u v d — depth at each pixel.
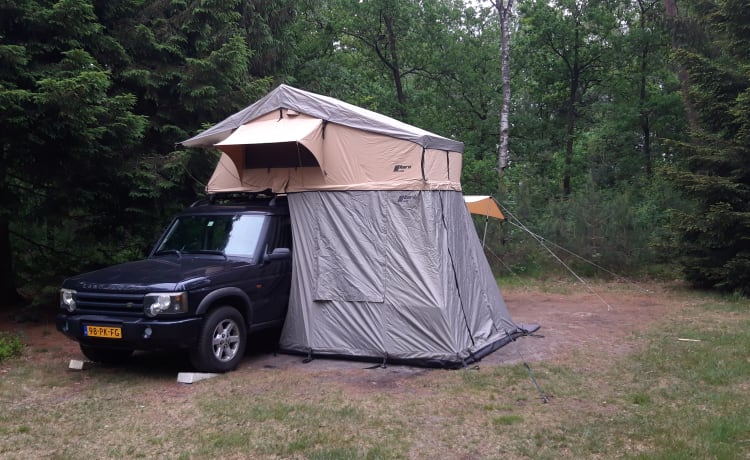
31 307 10.81
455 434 5.00
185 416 5.49
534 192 17.88
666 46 23.97
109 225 11.05
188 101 10.62
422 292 7.24
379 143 7.63
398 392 6.16
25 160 9.49
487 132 28.50
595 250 15.61
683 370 6.80
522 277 15.71
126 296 6.48
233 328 7.06
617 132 24.91
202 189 10.87
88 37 9.66
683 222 12.90
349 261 7.63
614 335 8.86
